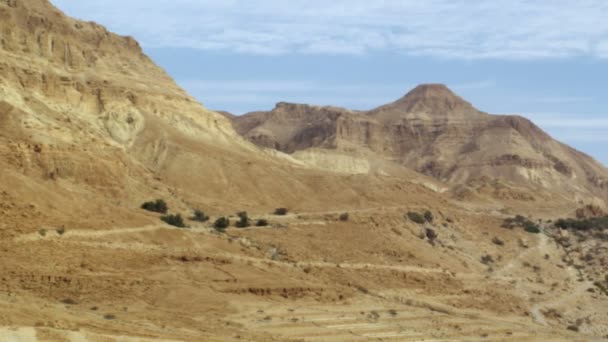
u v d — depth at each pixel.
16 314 80.69
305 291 127.56
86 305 103.81
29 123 170.88
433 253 186.62
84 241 123.44
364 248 172.62
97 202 142.62
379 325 117.81
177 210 184.12
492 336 121.00
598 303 172.50
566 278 194.12
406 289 151.38
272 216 194.62
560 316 157.50
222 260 133.75
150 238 135.12
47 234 120.75
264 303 120.06
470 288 162.00
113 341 76.50
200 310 110.75
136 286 113.56
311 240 168.75
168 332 90.69
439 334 116.81
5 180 129.62
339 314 121.38
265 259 146.25
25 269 108.94
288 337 102.06
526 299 166.00
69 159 166.25
